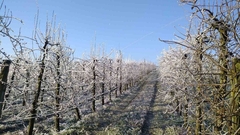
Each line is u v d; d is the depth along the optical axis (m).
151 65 104.19
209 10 3.80
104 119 17.56
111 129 14.55
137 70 56.59
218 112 3.32
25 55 10.16
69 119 17.28
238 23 3.25
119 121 16.97
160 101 27.05
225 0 3.25
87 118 17.31
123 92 37.47
